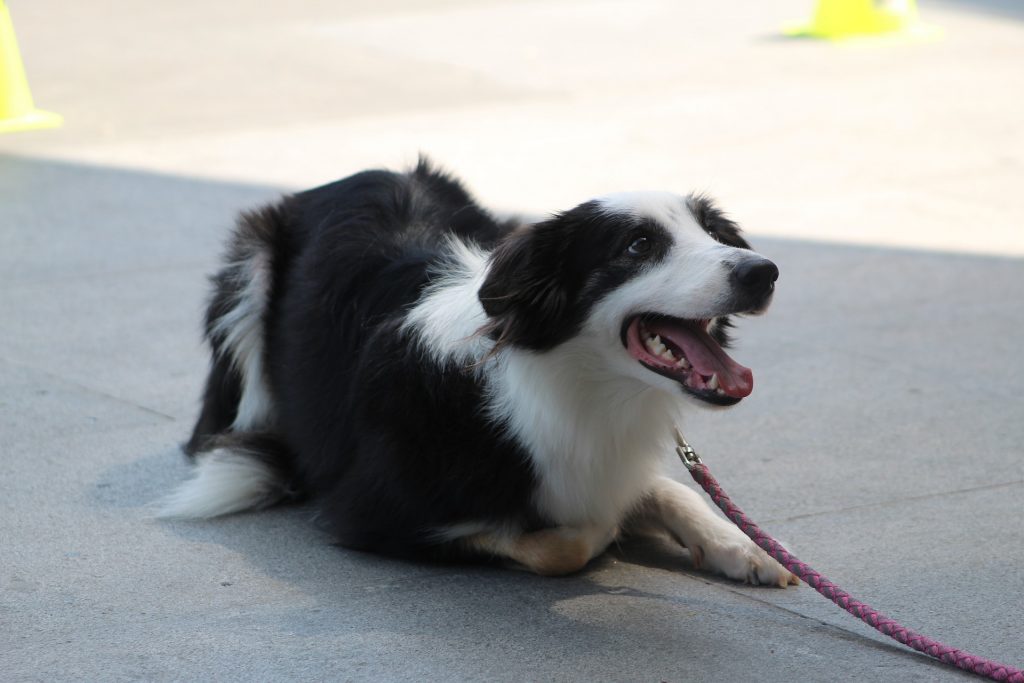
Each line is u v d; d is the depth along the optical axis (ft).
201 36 57.06
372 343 16.89
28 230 31.32
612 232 14.88
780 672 13.64
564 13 64.08
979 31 59.31
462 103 45.11
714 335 16.26
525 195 33.94
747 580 15.97
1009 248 30.94
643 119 43.04
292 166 37.04
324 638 14.32
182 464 19.35
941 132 41.83
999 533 17.22
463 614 14.98
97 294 27.14
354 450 16.89
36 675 13.44
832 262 29.89
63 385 22.38
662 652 14.08
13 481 18.57
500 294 14.94
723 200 34.37
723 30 59.67
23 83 42.37
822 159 38.60
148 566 16.16
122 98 45.47
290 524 17.66
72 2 66.54
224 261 20.08
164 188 35.01
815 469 19.44
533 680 13.46
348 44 55.36
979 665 13.16
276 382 19.29
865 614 13.94
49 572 15.89
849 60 52.90
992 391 22.66
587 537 16.06
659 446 16.25
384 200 19.53
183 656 13.87
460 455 15.75
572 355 15.29
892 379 23.22
